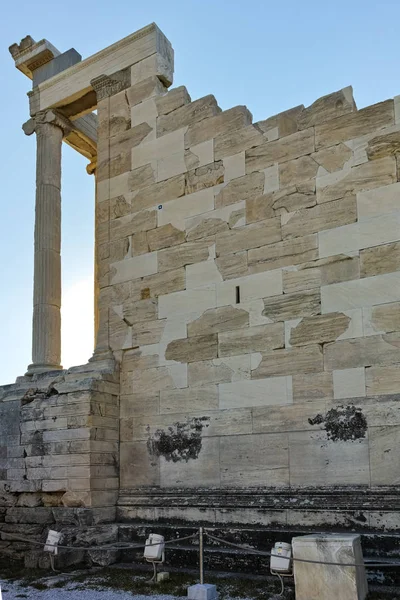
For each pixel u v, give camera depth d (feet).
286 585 39.91
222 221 55.83
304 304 49.73
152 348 57.62
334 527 44.06
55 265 69.97
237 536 46.50
